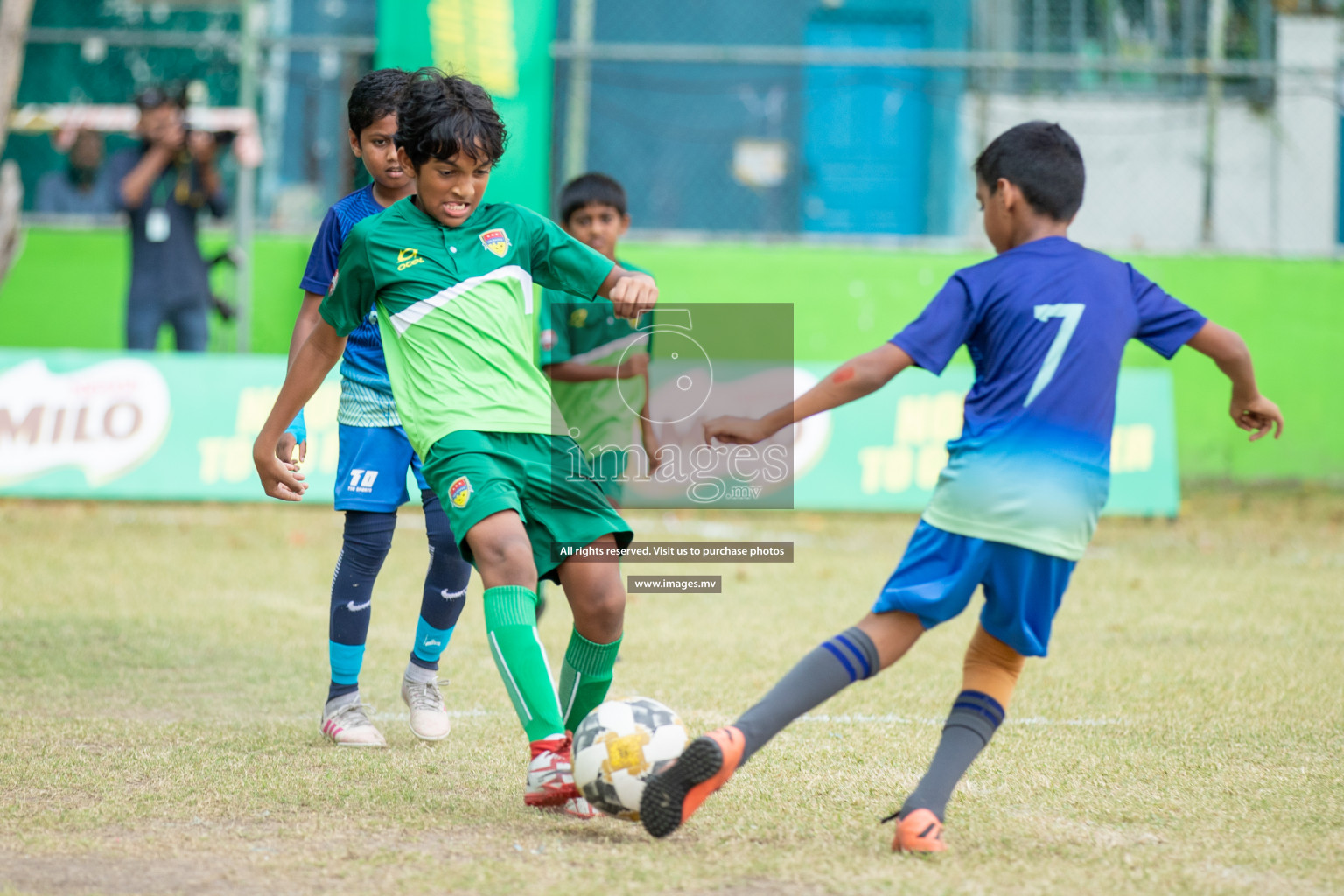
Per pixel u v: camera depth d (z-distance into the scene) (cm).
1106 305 1052
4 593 2300
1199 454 4091
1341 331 4100
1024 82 4462
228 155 4356
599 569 1155
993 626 1062
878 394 3512
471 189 1166
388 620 2206
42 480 3325
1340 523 3478
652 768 1045
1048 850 1037
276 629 2094
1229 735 1445
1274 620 2200
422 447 1149
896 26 4750
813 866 984
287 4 4628
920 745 1405
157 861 995
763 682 1734
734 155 4659
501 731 1479
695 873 965
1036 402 1028
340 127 4347
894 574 1053
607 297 1208
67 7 4625
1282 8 4412
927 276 4134
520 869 973
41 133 4481
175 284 3541
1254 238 4481
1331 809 1162
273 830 1081
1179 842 1062
